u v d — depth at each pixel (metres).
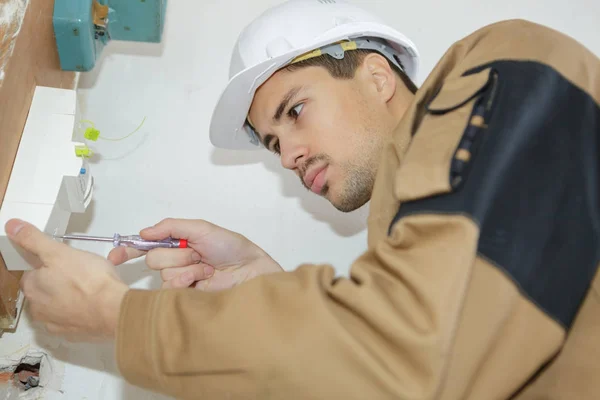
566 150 0.80
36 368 1.23
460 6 1.70
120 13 1.26
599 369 0.83
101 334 0.90
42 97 1.13
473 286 0.72
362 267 0.77
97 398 1.24
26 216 1.00
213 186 1.46
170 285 1.25
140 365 0.79
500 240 0.73
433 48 1.65
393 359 0.71
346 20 1.17
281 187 1.48
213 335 0.76
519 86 0.81
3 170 1.00
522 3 1.72
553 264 0.77
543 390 0.87
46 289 0.90
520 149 0.77
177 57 1.57
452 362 0.71
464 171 0.76
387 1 1.68
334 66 1.14
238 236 1.29
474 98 0.82
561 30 1.69
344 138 1.11
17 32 0.98
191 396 0.79
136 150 1.46
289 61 1.13
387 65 1.17
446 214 0.73
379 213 0.93
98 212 1.39
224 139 1.34
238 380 0.75
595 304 0.83
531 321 0.74
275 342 0.73
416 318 0.71
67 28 1.14
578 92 0.84
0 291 1.03
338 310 0.75
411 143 0.85
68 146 1.08
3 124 0.97
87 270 0.89
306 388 0.72
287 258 1.42
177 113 1.51
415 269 0.72
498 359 0.74
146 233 1.22
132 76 1.53
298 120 1.13
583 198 0.80
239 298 0.77
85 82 1.50
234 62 1.23
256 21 1.21
